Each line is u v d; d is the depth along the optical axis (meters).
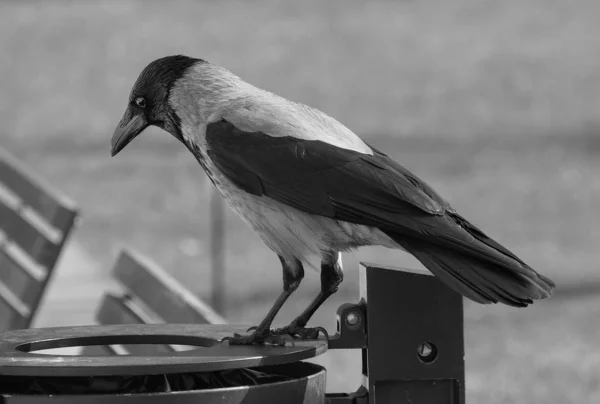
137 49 41.75
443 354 4.53
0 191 10.38
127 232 18.77
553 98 33.03
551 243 18.12
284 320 13.35
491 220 19.88
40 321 9.80
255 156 5.19
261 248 17.75
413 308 4.51
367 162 5.07
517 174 23.59
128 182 22.86
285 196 5.11
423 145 27.14
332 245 5.18
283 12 48.34
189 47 42.06
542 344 12.39
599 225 19.28
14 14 48.09
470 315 14.06
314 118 5.33
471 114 31.14
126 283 7.23
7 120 31.14
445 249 4.75
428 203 4.86
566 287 15.25
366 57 40.06
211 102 5.47
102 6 49.66
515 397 10.51
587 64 37.72
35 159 25.72
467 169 24.17
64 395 3.81
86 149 26.89
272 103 5.41
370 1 50.75
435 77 36.69
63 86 36.03
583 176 23.06
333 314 13.88
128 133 5.64
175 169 24.03
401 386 4.55
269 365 4.28
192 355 4.06
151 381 4.25
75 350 5.10
